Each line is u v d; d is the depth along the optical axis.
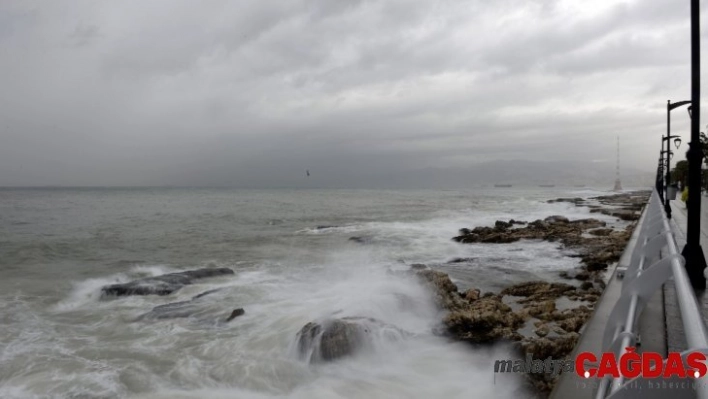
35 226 29.92
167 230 27.80
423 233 24.69
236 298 10.80
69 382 6.52
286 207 53.09
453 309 9.59
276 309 9.83
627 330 3.38
